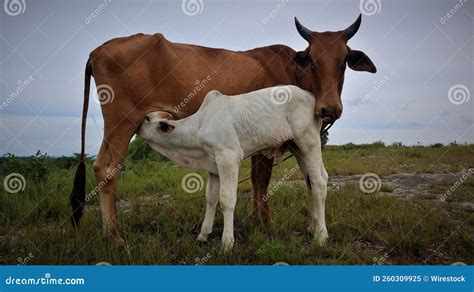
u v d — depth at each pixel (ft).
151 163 34.81
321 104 16.26
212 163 16.56
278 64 19.25
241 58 18.74
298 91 16.52
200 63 17.93
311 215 17.48
